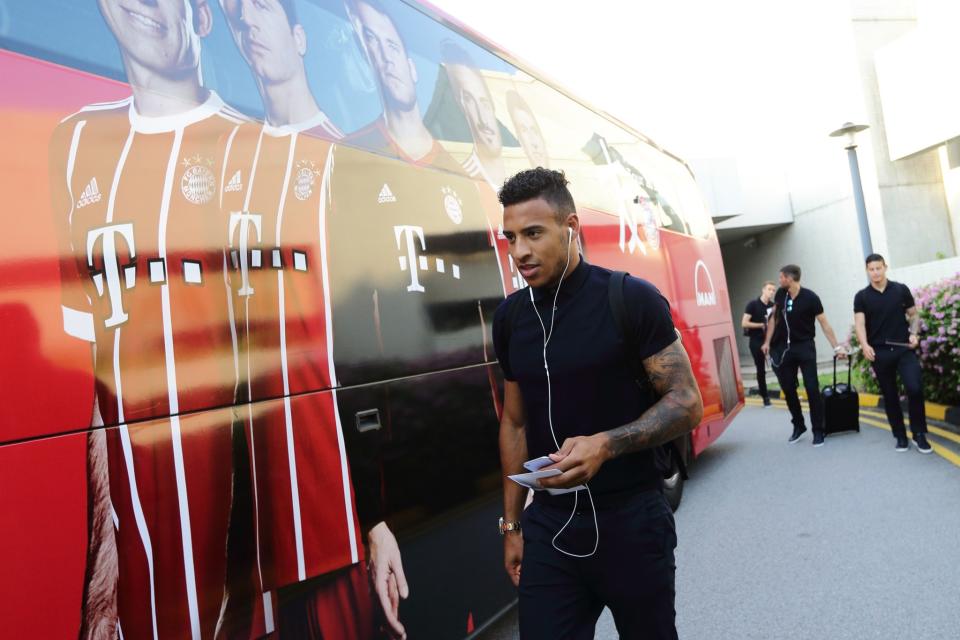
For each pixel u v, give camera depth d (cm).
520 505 246
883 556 458
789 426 1029
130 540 200
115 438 200
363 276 306
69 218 197
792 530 540
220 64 258
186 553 214
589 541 208
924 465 669
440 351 349
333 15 332
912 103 1505
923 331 894
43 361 186
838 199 1827
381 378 307
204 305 230
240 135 258
